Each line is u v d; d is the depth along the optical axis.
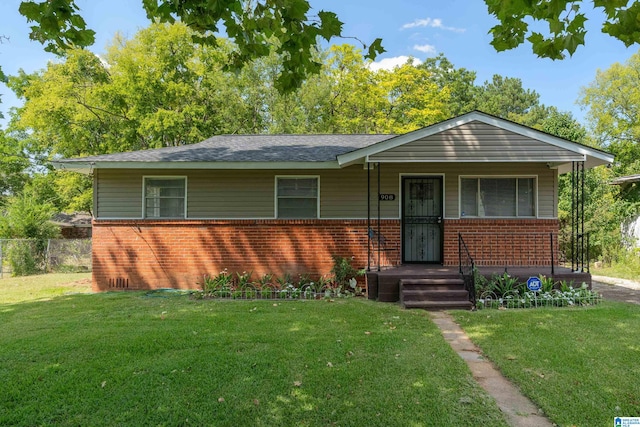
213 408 3.49
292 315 6.89
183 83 20.58
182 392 3.79
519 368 4.36
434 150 8.44
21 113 23.89
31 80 21.48
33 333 5.79
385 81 24.05
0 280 12.22
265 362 4.53
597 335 5.51
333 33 3.96
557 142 8.32
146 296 8.87
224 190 9.95
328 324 6.28
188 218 9.92
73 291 9.86
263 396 3.70
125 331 5.86
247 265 9.84
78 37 3.94
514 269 8.81
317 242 9.80
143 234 9.91
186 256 9.90
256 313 7.08
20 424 3.28
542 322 6.28
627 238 14.67
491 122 8.42
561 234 14.91
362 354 4.82
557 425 3.21
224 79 21.64
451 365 4.45
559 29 3.83
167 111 19.53
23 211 15.72
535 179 9.54
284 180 9.98
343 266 9.33
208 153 10.07
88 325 6.26
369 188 9.33
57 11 3.62
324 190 9.85
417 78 24.28
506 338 5.46
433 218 9.79
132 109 19.89
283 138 12.44
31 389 3.89
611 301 8.02
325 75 23.50
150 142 21.38
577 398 3.63
